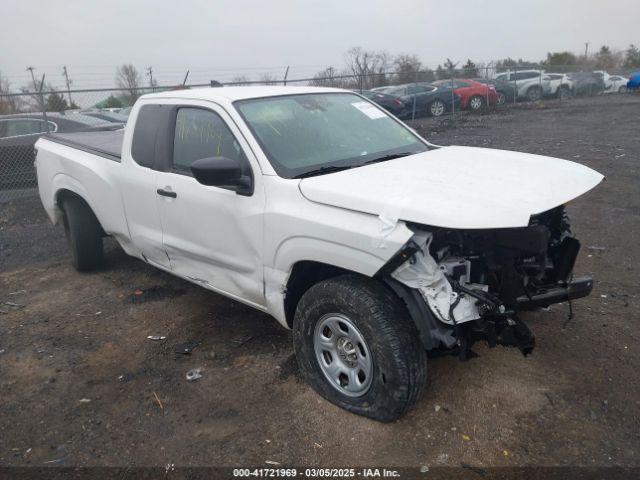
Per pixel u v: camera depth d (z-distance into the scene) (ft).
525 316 14.61
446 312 9.61
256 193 12.05
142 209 15.48
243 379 12.75
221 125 13.19
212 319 15.90
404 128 15.61
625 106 74.33
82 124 37.29
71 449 10.82
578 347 13.10
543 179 11.21
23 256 22.84
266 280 12.25
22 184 34.45
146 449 10.70
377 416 10.53
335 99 15.29
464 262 10.32
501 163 12.55
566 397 11.33
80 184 17.97
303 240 11.01
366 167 12.24
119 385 12.88
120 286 18.84
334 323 11.07
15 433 11.39
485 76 87.40
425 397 11.54
